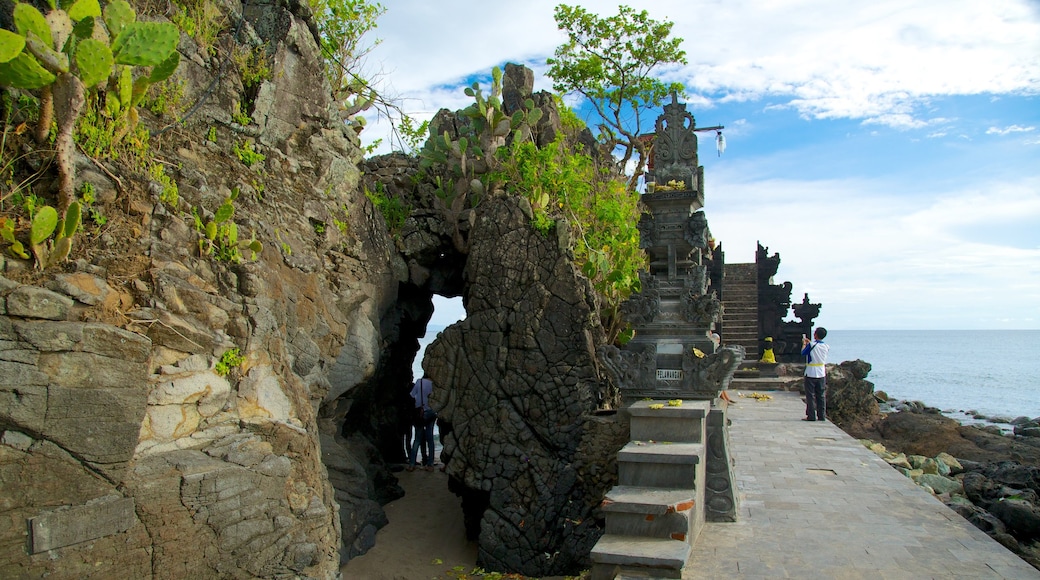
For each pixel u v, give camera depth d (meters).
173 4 9.42
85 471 6.20
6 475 5.73
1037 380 58.94
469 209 14.00
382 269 13.40
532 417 11.91
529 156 13.31
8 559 5.68
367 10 13.98
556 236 12.45
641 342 10.16
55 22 6.64
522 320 12.20
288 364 8.86
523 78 15.82
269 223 10.11
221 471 7.15
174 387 7.15
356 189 12.91
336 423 12.53
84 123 7.04
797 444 12.74
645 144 20.45
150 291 7.20
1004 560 7.21
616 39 20.59
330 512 8.72
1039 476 13.01
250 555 7.39
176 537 6.77
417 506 13.76
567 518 11.12
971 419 29.38
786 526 8.33
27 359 5.89
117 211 7.22
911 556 7.33
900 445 18.22
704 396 9.58
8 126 6.56
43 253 6.37
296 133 11.31
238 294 8.28
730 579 6.79
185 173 8.55
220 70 9.77
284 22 11.20
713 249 24.77
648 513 7.36
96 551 6.18
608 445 10.99
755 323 24.19
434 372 12.59
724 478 8.71
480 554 11.39
